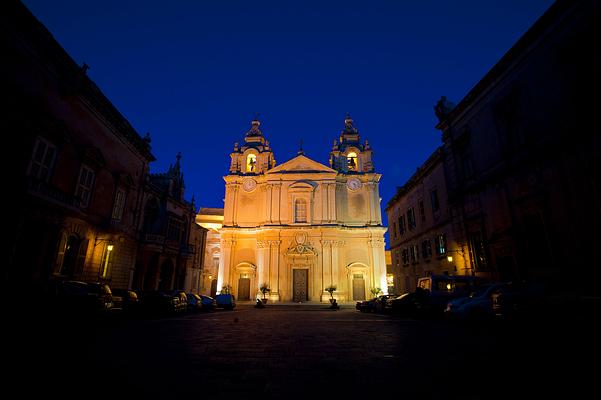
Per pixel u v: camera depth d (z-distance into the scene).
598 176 11.95
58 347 7.74
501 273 16.73
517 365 5.95
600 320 8.74
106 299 13.84
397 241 34.59
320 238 41.28
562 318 9.59
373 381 5.17
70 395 4.31
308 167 44.75
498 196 17.11
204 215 57.97
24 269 14.38
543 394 4.35
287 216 42.66
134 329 12.18
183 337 10.11
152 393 4.51
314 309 31.52
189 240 32.50
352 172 45.22
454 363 6.30
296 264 40.81
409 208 30.72
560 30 13.51
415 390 4.68
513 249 15.84
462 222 20.31
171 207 28.83
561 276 13.18
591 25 12.23
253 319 18.00
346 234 42.53
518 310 10.88
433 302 16.97
